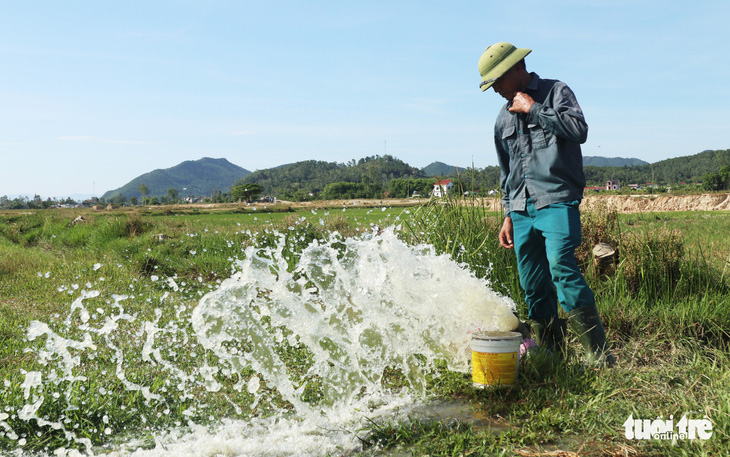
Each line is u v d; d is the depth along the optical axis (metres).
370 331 3.05
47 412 2.51
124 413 2.57
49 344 2.79
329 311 3.03
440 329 3.09
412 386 2.84
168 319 4.45
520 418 2.37
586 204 5.67
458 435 2.14
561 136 2.93
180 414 2.59
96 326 4.29
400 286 3.09
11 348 3.67
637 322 3.59
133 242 10.44
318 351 2.88
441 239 4.64
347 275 3.20
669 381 2.66
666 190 76.31
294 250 7.71
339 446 2.20
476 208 4.91
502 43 3.17
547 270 3.24
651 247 4.45
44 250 13.16
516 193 3.20
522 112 3.01
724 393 2.32
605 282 4.39
